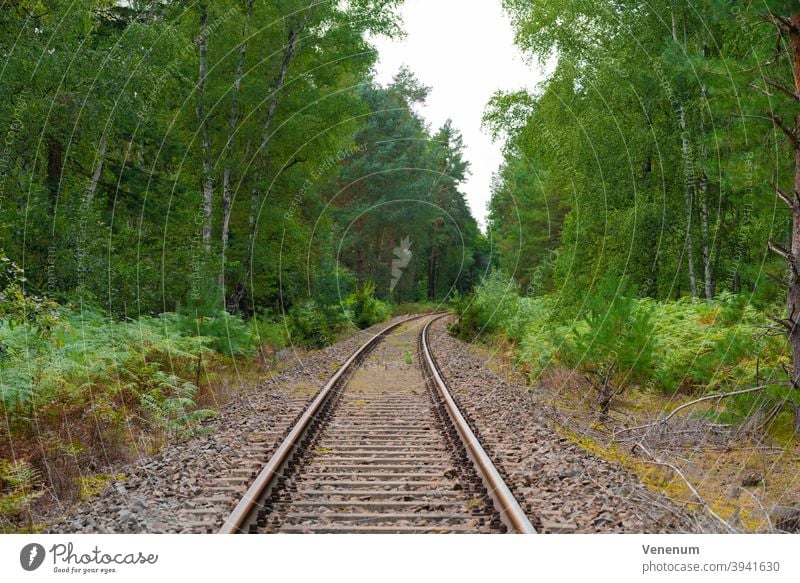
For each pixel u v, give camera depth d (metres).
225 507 6.25
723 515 6.58
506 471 7.47
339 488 7.14
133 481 7.37
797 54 8.77
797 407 8.77
